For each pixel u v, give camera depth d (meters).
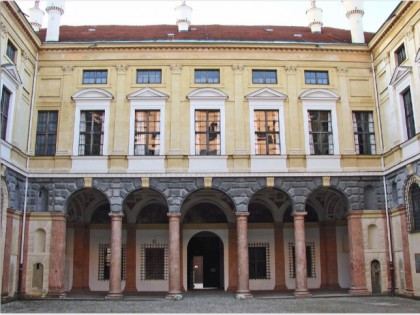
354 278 26.34
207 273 32.50
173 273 25.55
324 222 31.47
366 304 22.03
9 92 24.44
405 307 20.77
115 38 30.33
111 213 26.14
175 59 28.23
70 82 27.89
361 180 27.31
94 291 29.95
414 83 24.31
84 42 27.95
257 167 26.88
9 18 23.89
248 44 28.22
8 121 24.25
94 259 30.69
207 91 27.70
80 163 26.72
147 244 30.91
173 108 27.55
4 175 23.19
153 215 31.33
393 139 26.47
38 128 27.45
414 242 24.19
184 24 32.41
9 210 24.00
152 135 27.41
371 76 28.91
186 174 26.53
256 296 26.08
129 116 27.42
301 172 26.89
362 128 28.38
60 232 25.97
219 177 26.69
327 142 27.88
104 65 28.14
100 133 27.41
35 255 25.72
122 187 26.53
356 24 30.69
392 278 26.22
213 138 27.47
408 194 24.78
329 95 28.17
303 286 25.72
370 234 26.97
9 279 24.17
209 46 28.25
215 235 32.50
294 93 28.11
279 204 31.42
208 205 31.47
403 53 25.75
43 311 20.09
